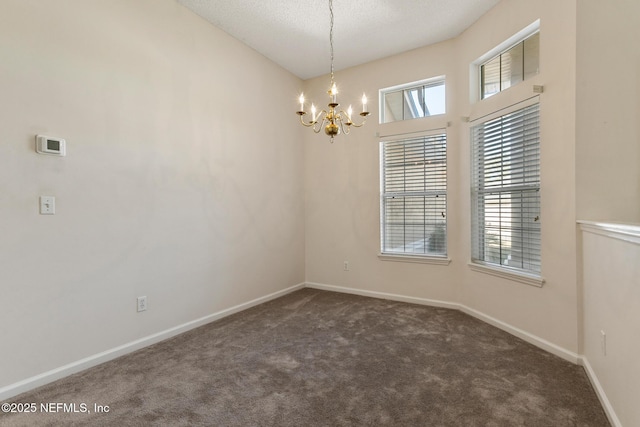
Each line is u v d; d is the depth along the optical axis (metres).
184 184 2.88
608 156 2.19
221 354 2.44
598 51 2.18
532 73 2.69
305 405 1.79
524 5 2.61
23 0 1.91
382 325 3.04
